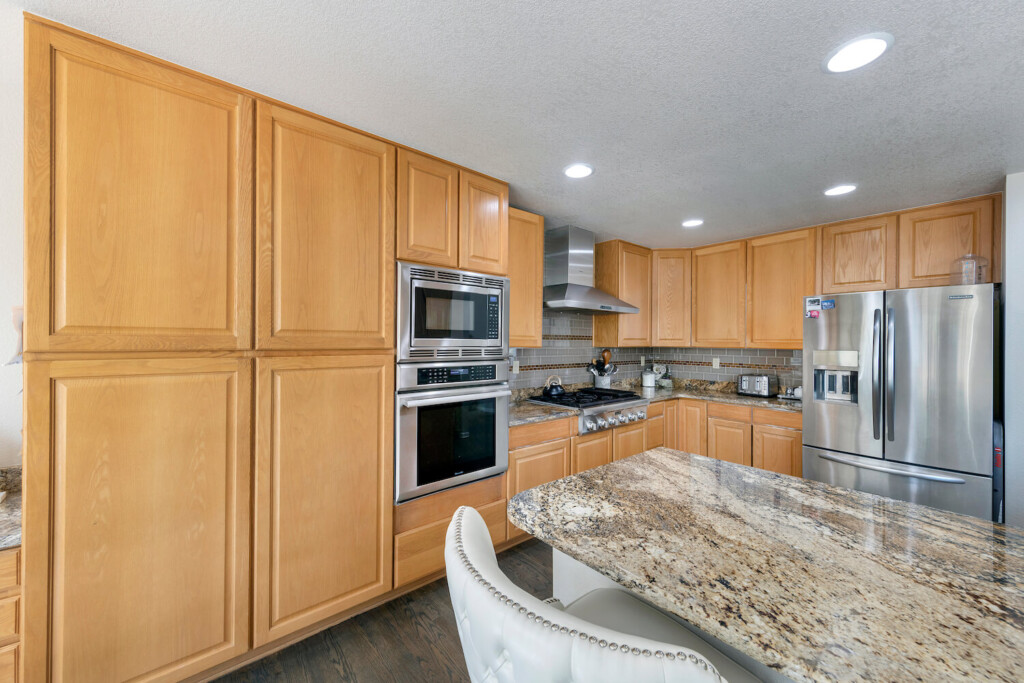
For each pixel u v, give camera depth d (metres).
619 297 3.68
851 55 1.32
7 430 1.57
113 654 1.31
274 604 1.61
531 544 2.67
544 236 3.44
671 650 0.47
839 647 0.61
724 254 3.71
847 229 3.04
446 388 2.14
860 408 2.69
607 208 2.85
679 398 3.84
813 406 2.90
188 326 1.42
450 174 2.13
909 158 2.04
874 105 1.59
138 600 1.35
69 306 1.23
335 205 1.74
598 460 3.09
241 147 1.51
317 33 1.24
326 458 1.73
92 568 1.28
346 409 1.79
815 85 1.48
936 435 2.40
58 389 1.23
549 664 0.50
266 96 1.56
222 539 1.50
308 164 1.67
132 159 1.32
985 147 1.91
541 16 1.17
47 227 1.21
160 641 1.39
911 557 0.87
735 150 1.98
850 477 2.73
